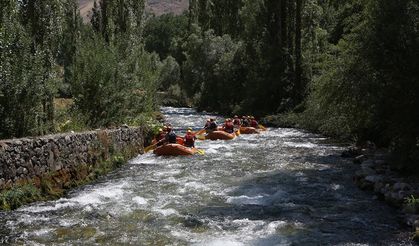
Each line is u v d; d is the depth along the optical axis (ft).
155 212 34.42
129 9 90.02
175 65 258.98
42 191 37.06
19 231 28.91
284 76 130.31
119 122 67.72
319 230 30.27
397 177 42.42
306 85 121.39
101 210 34.58
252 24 148.46
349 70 51.67
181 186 44.06
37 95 41.52
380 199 38.52
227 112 155.94
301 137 88.58
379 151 59.82
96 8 86.58
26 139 35.76
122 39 83.30
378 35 43.78
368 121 52.29
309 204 37.32
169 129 75.15
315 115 96.32
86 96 61.26
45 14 48.57
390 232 29.71
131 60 83.56
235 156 63.93
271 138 87.15
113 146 55.26
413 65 41.42
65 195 39.11
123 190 41.88
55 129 48.16
